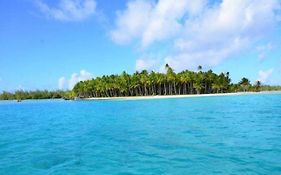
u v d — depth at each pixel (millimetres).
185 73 135125
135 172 13133
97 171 13508
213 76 138000
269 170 12750
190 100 86000
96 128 28484
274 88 170250
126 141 20547
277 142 18828
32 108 74750
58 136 24266
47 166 14648
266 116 34812
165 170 13219
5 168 14438
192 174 12516
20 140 22562
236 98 89438
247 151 16344
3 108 78438
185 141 19812
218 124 28281
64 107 74688
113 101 105750
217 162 14211
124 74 137625
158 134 23141
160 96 123250
